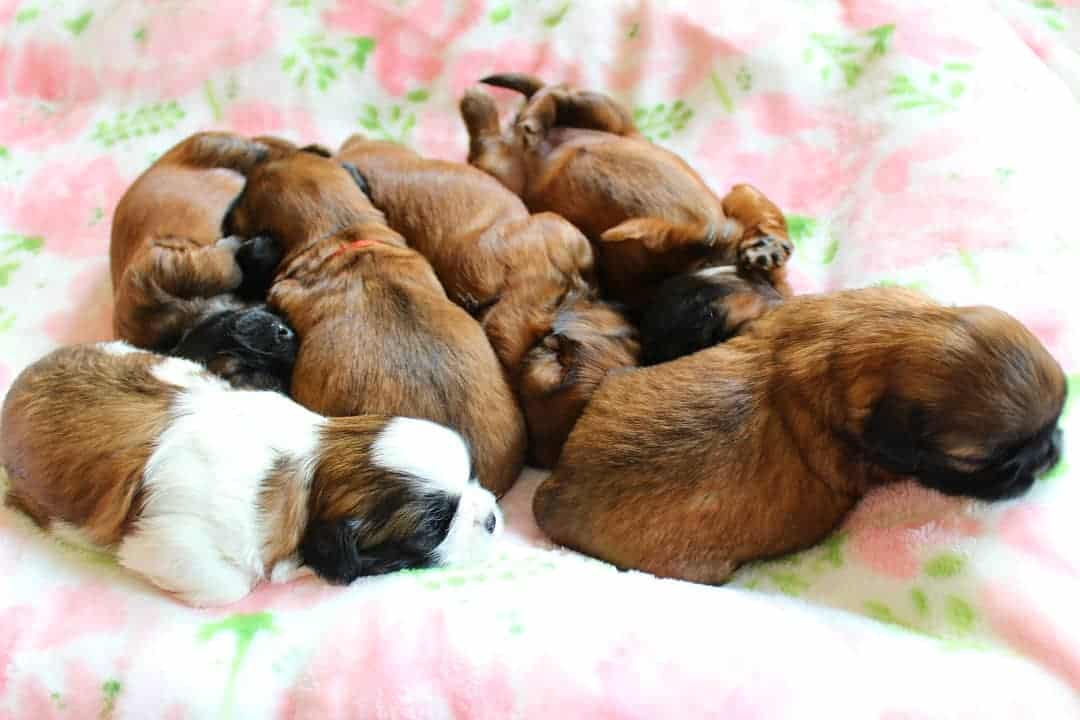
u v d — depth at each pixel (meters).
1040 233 0.56
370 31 0.71
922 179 0.59
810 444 0.49
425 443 0.49
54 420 0.51
